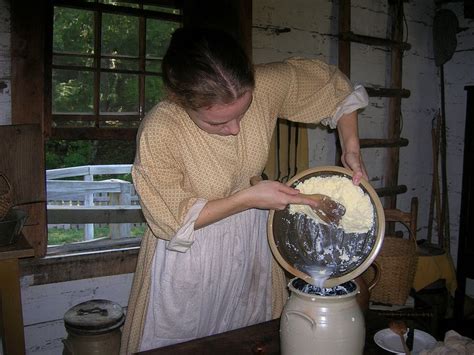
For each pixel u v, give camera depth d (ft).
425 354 3.82
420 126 11.28
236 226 4.63
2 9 6.68
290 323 3.40
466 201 8.95
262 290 5.00
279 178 8.62
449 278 9.77
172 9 8.00
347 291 3.60
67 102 7.48
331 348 3.26
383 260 8.25
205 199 4.29
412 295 9.37
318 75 4.68
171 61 3.26
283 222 3.92
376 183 10.68
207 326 4.79
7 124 6.90
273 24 8.67
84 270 7.73
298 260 3.84
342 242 3.75
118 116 7.82
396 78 10.34
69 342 6.98
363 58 10.04
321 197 3.69
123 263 8.03
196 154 4.04
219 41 3.23
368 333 4.26
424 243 11.01
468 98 8.66
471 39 10.77
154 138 3.88
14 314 5.93
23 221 6.10
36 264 7.37
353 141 4.60
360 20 9.90
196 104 3.26
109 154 17.99
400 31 10.27
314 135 9.45
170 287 4.53
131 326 4.89
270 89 4.33
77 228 16.14
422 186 11.57
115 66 7.70
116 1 7.59
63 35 7.32
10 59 6.81
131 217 9.59
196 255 4.45
